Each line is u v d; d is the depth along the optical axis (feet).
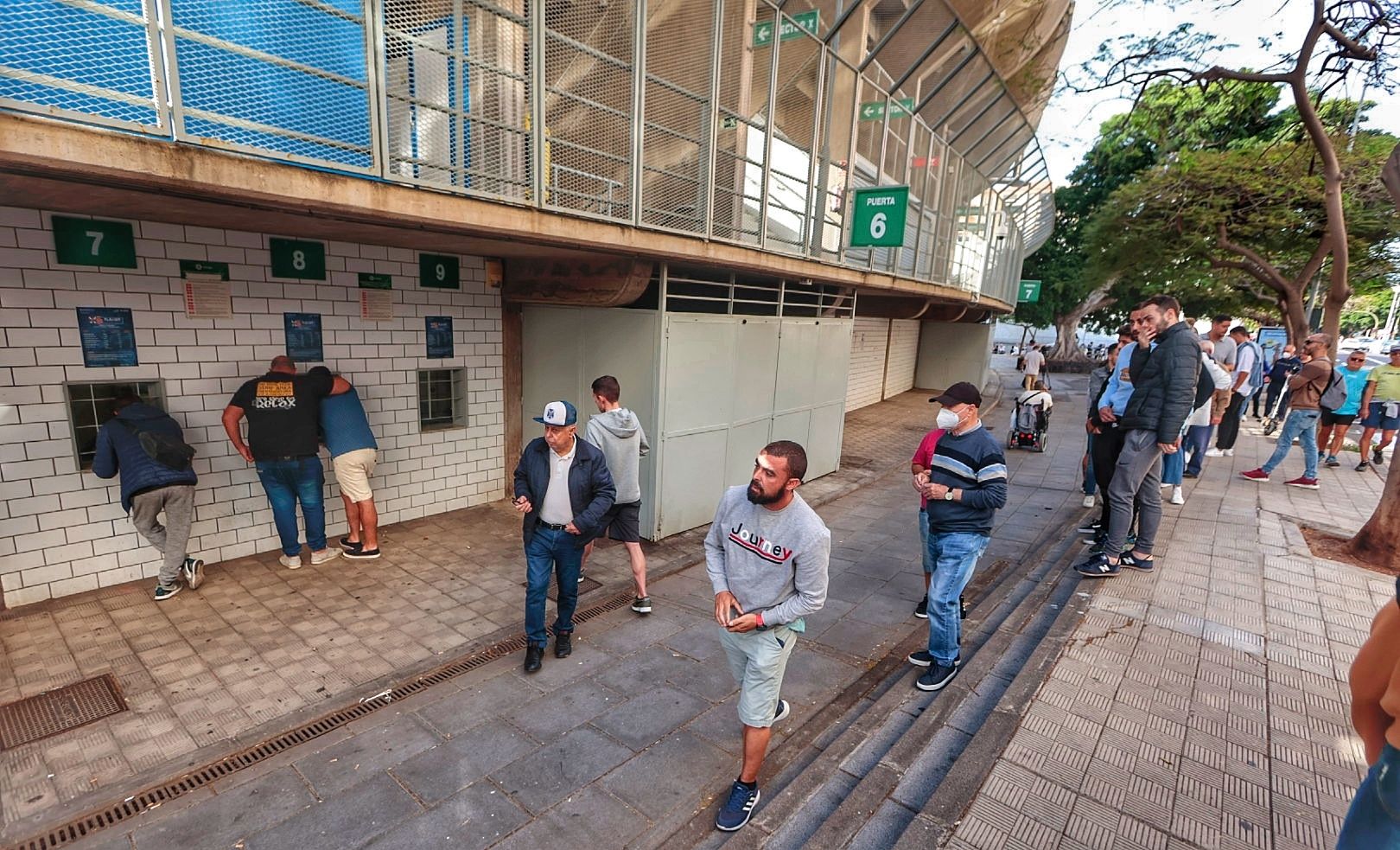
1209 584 16.03
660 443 20.22
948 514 12.75
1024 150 46.19
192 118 10.11
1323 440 30.48
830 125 23.24
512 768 10.53
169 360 15.53
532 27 13.60
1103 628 13.73
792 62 21.56
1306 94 28.96
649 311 19.65
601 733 11.48
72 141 8.60
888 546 21.70
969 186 39.99
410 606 15.78
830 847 8.65
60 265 13.75
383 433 20.06
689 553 20.15
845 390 31.09
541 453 12.96
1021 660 13.25
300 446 16.39
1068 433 43.45
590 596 16.97
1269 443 36.14
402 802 9.73
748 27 19.88
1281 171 47.19
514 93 15.33
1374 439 39.58
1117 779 9.34
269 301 16.93
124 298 14.67
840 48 23.93
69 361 14.19
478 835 9.17
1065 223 92.79
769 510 9.00
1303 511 22.49
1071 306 96.02
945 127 32.53
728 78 19.99
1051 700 11.21
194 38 9.56
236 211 11.93
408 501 21.13
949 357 66.03
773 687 9.27
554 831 9.30
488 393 22.61
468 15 13.80
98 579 15.42
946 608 12.47
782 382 25.79
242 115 10.64
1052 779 9.34
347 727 11.37
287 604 15.51
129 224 14.46
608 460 15.29
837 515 24.95
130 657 13.07
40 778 9.86
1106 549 16.46
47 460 14.28
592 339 21.16
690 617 15.97
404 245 17.51
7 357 13.44
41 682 12.14
